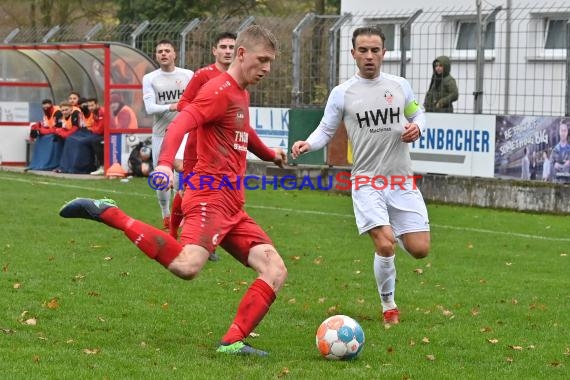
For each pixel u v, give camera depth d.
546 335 16.92
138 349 15.08
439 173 38.38
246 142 15.09
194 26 45.47
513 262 24.83
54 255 23.83
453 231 30.34
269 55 14.77
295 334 16.61
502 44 44.00
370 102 17.88
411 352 15.45
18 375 13.24
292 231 29.36
